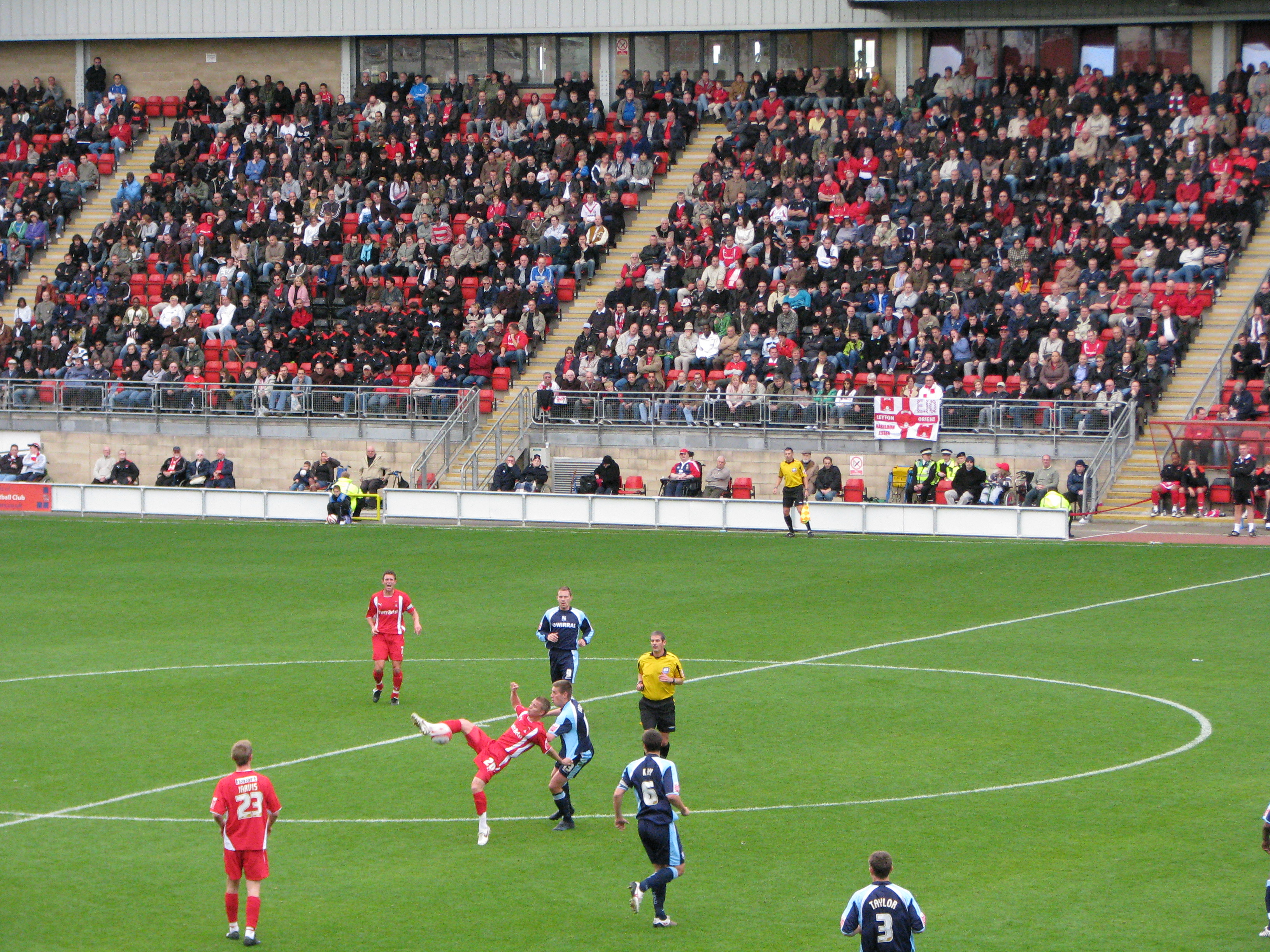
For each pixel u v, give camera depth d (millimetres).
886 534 86375
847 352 99562
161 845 39812
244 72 136375
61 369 111875
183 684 55969
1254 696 52375
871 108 116188
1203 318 97812
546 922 34438
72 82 138000
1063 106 111812
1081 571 74062
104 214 126688
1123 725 49438
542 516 91812
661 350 103250
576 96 124938
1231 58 113688
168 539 88000
